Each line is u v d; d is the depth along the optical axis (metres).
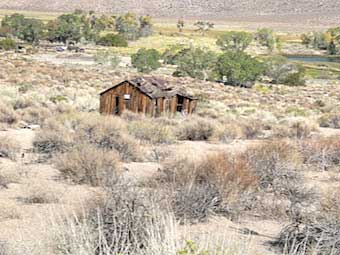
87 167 20.69
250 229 15.08
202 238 10.29
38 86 76.06
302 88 123.94
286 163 22.69
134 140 29.48
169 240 8.55
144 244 9.49
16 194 18.41
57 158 24.45
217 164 18.94
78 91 71.38
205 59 126.50
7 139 28.27
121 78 102.88
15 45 174.25
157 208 11.72
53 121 35.59
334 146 29.36
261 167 21.61
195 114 52.06
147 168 24.61
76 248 9.58
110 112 48.94
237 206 16.77
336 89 124.31
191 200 15.66
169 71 140.62
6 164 24.11
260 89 115.25
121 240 10.73
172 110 50.22
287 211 17.06
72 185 19.95
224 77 121.50
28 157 26.22
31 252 10.29
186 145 33.59
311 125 47.00
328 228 12.96
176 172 19.02
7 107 41.94
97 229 11.23
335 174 24.56
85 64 138.25
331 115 55.19
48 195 17.66
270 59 137.00
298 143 30.22
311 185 21.73
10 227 13.83
